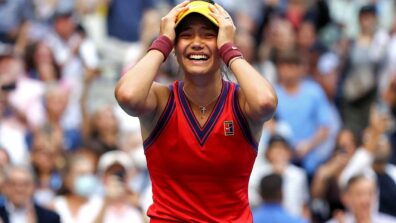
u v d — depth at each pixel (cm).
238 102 1385
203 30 1376
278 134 2491
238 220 1410
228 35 1373
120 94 1347
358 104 3069
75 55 3069
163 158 1392
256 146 1400
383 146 2472
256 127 1388
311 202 2528
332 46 3362
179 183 1398
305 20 3453
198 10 1370
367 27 3288
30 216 2158
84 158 2266
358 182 2261
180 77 1488
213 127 1379
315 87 2744
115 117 2530
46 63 2909
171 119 1383
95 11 3325
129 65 2920
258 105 1342
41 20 3331
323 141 2706
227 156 1381
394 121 2858
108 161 2256
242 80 1353
